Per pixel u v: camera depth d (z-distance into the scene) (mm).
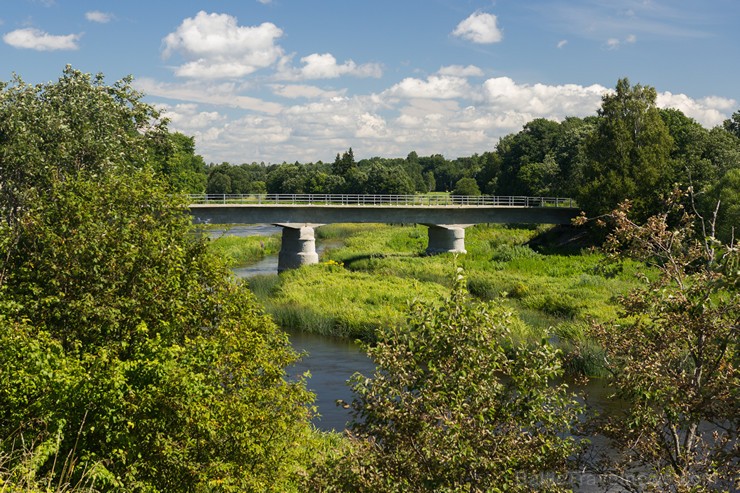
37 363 10312
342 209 67250
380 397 8672
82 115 25906
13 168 23047
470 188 144500
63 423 9672
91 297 14203
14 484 8273
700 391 8469
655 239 9992
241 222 63094
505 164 125875
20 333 11469
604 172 68125
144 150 28391
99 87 27562
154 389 10586
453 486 8055
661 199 10594
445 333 8734
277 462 13344
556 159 111750
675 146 76688
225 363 14156
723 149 74688
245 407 12719
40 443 9961
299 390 14969
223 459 12492
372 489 8156
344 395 26750
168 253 15812
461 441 8016
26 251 15547
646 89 69812
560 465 8828
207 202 63562
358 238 87000
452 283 9273
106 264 14883
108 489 10000
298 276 54531
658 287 9742
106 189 16641
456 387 8547
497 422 8758
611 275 10648
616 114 70500
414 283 9656
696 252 9719
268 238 91625
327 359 32781
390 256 68375
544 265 59531
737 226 45531
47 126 24141
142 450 11078
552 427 8711
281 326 40438
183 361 11602
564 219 76438
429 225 72250
